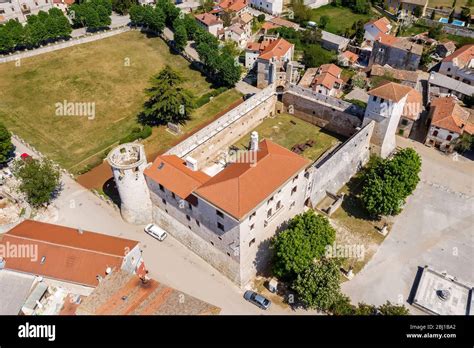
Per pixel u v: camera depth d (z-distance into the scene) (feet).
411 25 460.14
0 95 339.16
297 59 389.60
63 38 420.36
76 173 257.96
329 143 286.25
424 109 313.12
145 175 204.74
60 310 179.22
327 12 511.40
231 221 170.50
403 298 189.88
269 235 198.18
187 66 380.78
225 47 381.19
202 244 200.75
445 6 498.28
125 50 405.39
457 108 282.77
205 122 306.35
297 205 213.87
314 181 222.28
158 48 408.87
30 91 344.08
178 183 194.39
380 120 254.06
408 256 209.46
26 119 311.88
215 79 360.28
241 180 172.55
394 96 240.73
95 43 415.23
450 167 267.18
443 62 354.54
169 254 208.95
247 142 287.07
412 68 362.74
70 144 285.84
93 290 165.58
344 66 380.99
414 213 233.96
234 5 463.01
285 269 184.85
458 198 243.81
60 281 180.55
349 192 249.55
